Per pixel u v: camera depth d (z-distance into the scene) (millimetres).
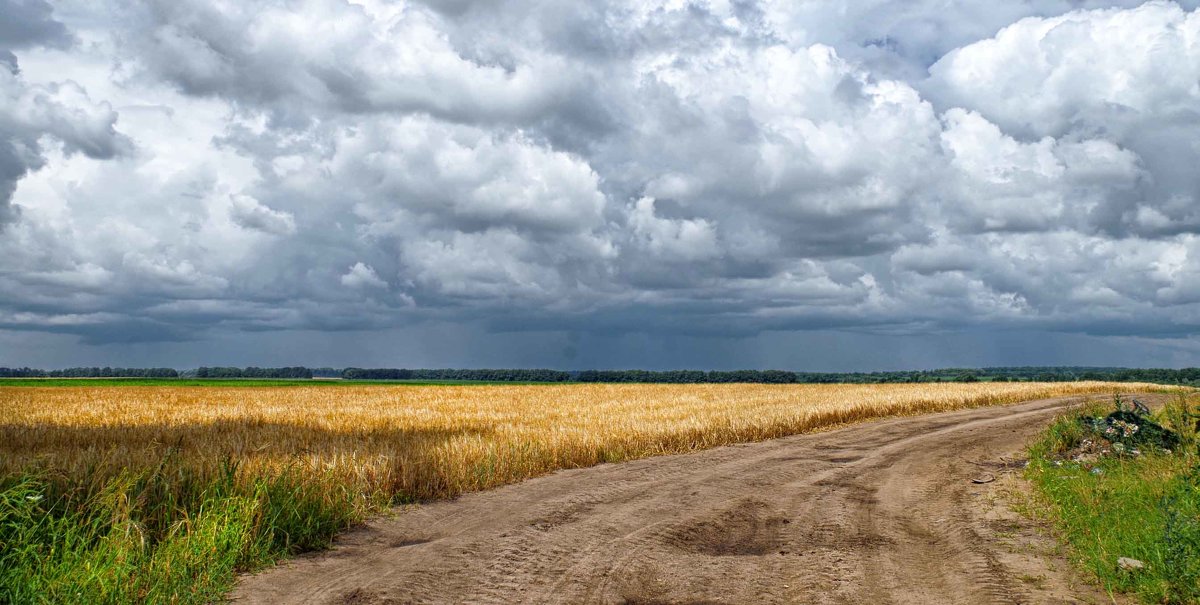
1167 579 7352
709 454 19656
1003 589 7703
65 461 11070
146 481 9656
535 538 9742
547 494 13055
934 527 11016
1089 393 57062
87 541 7383
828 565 8750
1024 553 9211
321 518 9766
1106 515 10219
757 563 8898
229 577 7586
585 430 20797
